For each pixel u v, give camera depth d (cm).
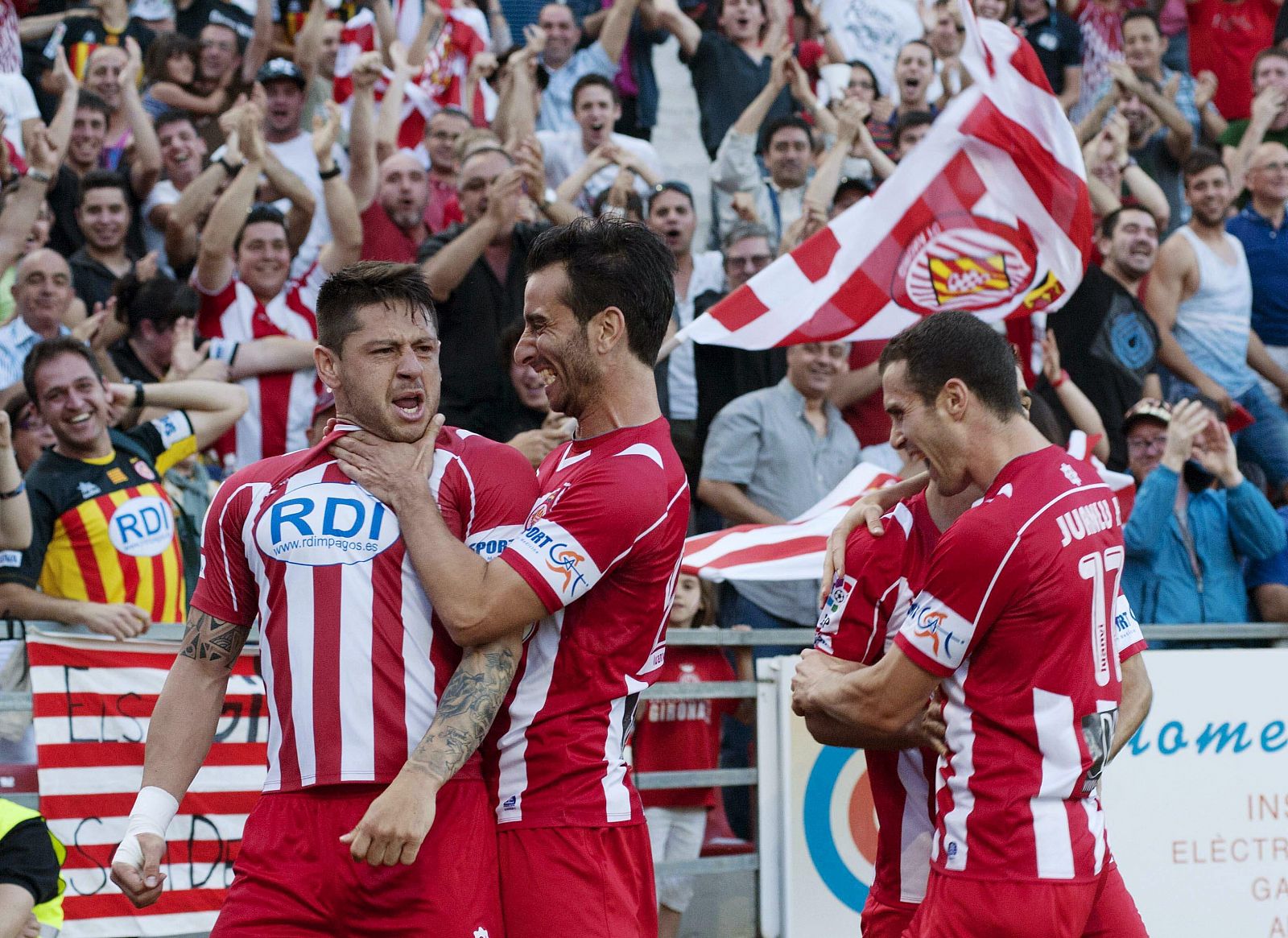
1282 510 2050
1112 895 1009
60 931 1245
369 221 2372
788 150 2634
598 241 911
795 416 2070
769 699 1505
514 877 878
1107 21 3206
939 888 973
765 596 1889
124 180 2200
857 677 990
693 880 1495
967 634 945
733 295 1734
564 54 2908
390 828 796
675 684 1476
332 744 850
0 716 1281
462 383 2042
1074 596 949
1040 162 1702
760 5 2908
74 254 2181
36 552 1462
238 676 1365
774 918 1493
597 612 892
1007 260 1725
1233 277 2577
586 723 891
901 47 3166
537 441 1705
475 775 876
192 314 1980
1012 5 3209
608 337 904
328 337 898
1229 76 3234
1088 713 964
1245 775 1614
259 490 899
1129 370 2342
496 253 2098
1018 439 991
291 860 854
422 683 863
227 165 2262
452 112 2570
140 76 2653
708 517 2148
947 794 980
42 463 1532
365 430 898
